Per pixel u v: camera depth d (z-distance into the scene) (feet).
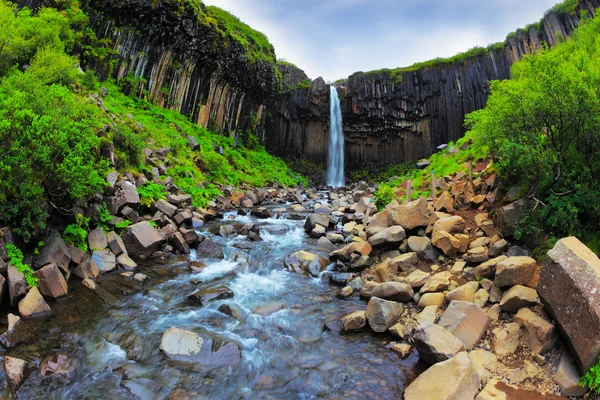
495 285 24.67
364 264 33.45
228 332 23.18
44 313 22.81
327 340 23.15
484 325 21.57
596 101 23.86
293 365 20.66
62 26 62.85
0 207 24.57
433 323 21.90
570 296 17.92
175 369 19.61
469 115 50.96
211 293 27.04
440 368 17.79
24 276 23.80
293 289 30.09
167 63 83.66
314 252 38.42
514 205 29.96
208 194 57.16
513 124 30.14
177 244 36.29
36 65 43.16
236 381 19.15
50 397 17.42
